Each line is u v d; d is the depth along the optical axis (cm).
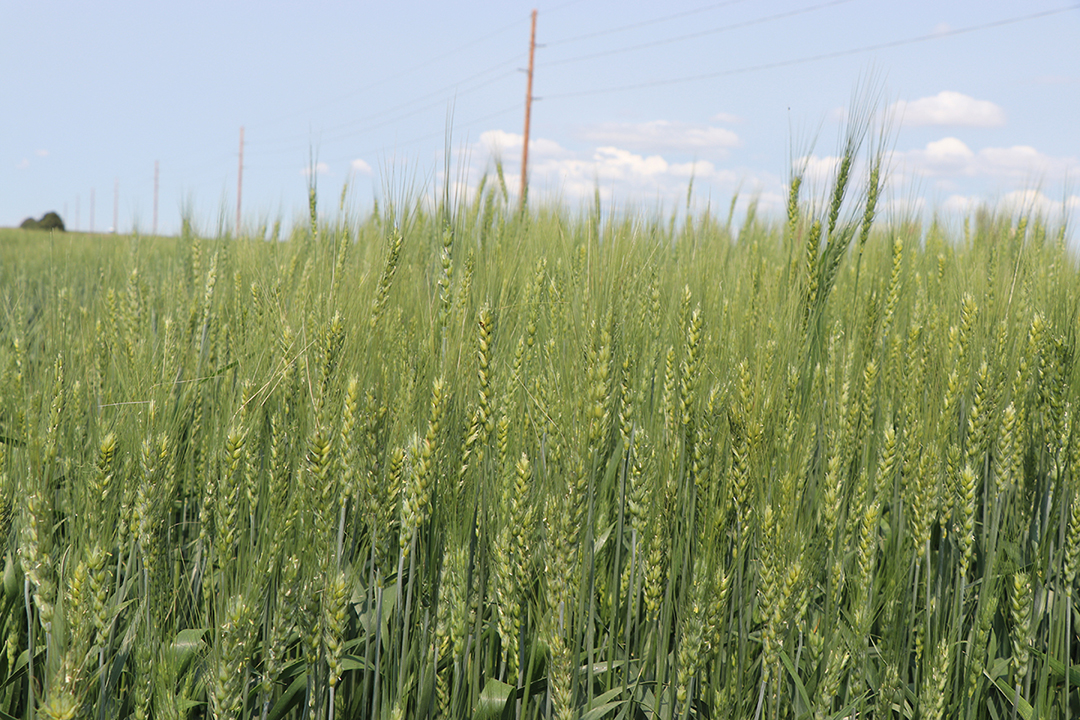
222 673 104
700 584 109
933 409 126
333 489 106
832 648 113
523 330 129
